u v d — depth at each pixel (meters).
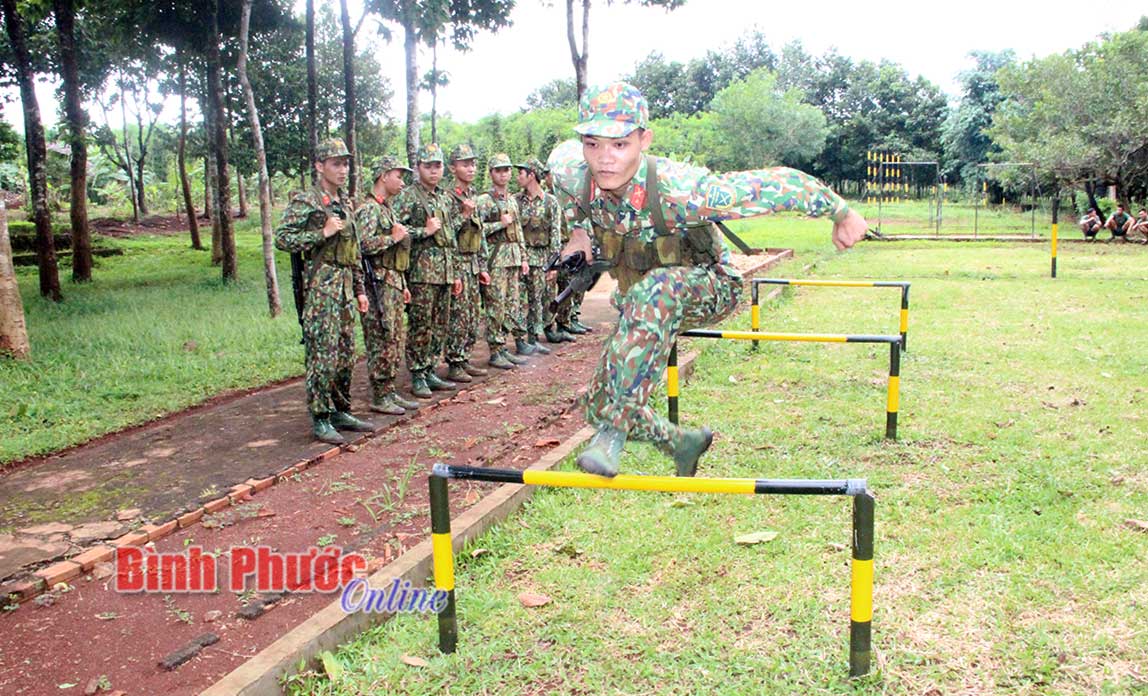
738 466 5.48
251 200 52.97
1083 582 3.84
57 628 3.66
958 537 4.35
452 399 7.50
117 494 5.20
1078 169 24.05
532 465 5.49
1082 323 10.27
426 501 5.03
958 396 7.05
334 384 6.27
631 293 2.91
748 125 45.06
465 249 8.05
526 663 3.40
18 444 6.12
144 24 16.75
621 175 2.70
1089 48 25.16
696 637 3.54
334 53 29.91
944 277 15.22
